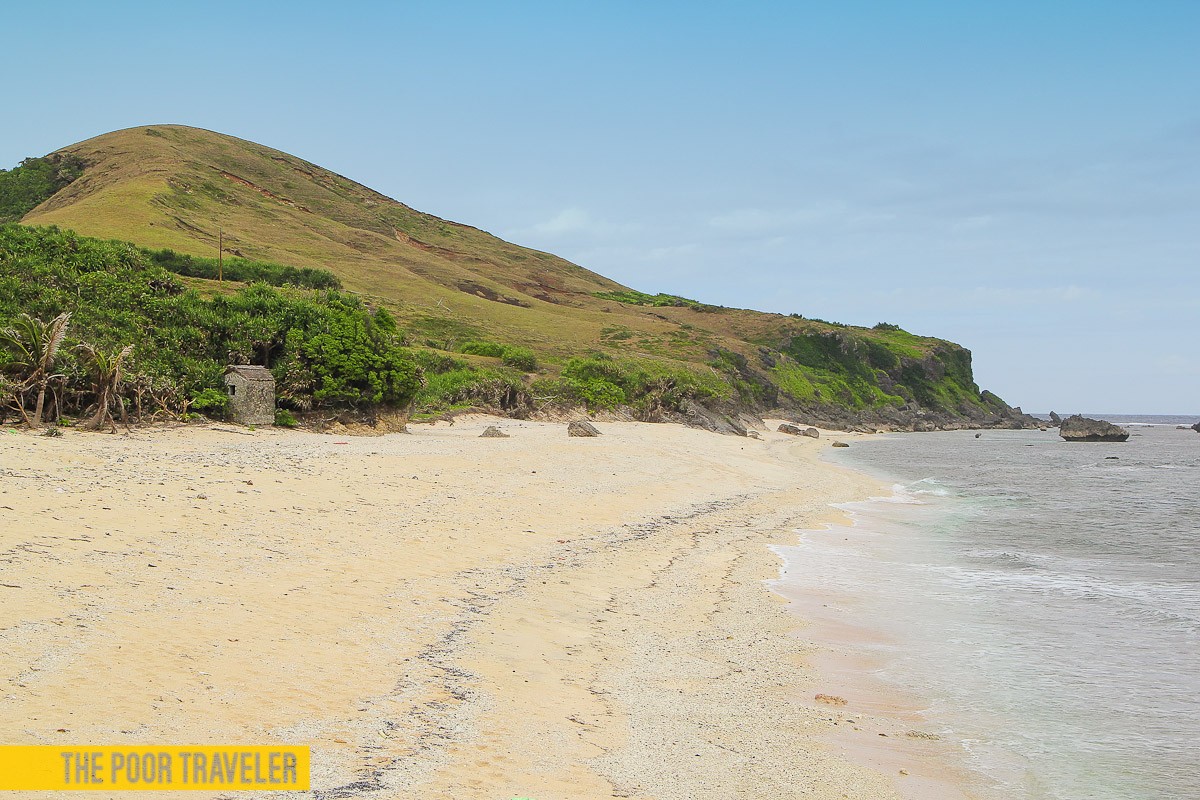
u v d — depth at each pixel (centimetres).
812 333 17050
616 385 8106
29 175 16912
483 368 7775
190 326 3841
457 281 16638
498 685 991
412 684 953
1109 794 846
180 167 17050
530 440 4266
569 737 864
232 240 13712
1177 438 12225
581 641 1233
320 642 1053
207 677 880
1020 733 1004
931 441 10556
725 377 12262
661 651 1232
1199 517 3133
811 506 3141
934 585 1839
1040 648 1362
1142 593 1792
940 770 888
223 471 2194
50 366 2941
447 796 689
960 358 19825
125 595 1109
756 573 1880
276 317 4044
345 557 1531
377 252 17138
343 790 677
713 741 905
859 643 1366
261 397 3647
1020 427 17862
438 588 1418
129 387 3194
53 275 3906
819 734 962
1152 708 1096
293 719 809
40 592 1059
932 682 1184
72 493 1666
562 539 2003
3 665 825
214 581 1248
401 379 4175
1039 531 2723
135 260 4694
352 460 2705
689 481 3403
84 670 845
